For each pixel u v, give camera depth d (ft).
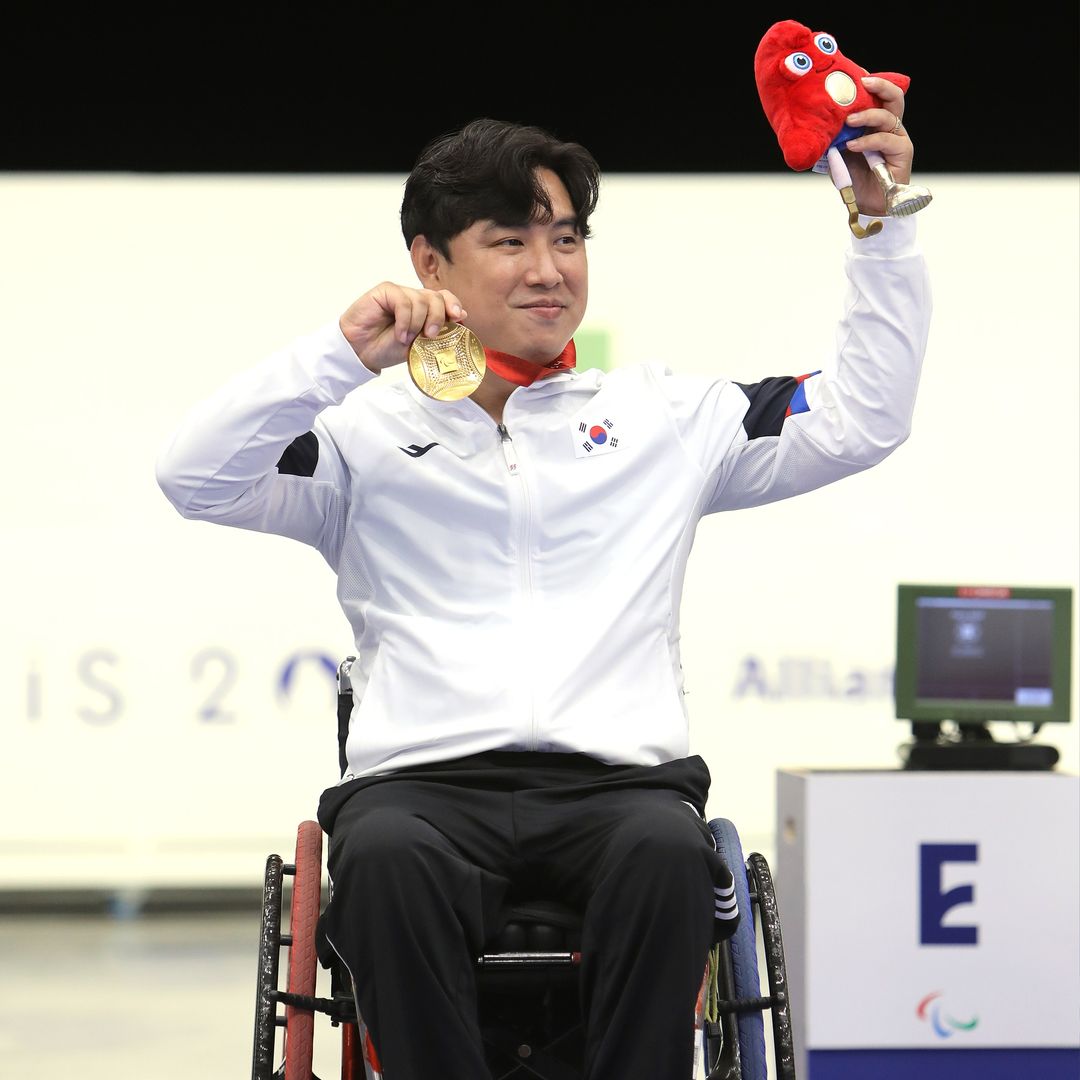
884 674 72.13
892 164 24.40
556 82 78.33
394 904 20.18
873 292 24.44
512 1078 22.79
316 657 72.49
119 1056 45.50
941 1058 38.47
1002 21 76.79
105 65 76.69
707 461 25.17
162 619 72.13
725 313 73.77
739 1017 23.17
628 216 73.67
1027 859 38.63
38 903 73.00
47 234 72.33
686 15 77.41
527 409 24.88
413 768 23.31
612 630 23.68
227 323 73.05
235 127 77.87
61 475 71.92
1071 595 41.91
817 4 76.79
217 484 23.26
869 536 72.13
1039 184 72.74
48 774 71.92
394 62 77.87
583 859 21.83
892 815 38.55
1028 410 72.59
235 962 62.49
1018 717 41.63
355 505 24.94
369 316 22.65
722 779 71.41
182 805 72.43
